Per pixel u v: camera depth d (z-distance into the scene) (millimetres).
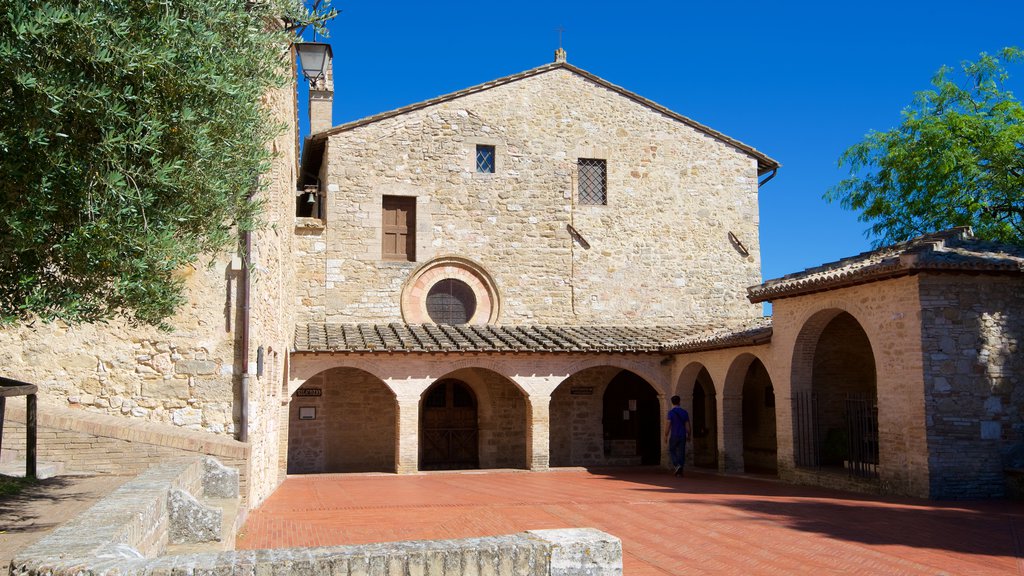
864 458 15117
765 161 24234
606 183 22828
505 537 4785
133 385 10516
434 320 21516
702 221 23281
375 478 18078
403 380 18797
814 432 16281
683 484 16406
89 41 4988
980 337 13273
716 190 23531
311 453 20297
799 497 13625
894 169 22672
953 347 13156
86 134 5266
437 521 10922
